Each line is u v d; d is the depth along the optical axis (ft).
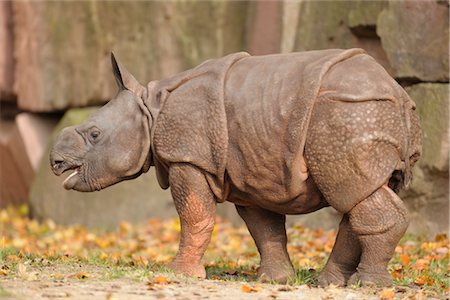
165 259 56.08
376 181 40.83
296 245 62.90
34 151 92.27
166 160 44.32
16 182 94.84
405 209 41.34
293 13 74.38
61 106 90.94
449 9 61.82
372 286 41.47
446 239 61.00
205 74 44.29
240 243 66.80
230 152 43.06
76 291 39.24
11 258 50.26
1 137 95.45
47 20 91.76
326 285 43.39
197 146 43.50
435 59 62.64
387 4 65.62
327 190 41.45
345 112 40.86
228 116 43.04
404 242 60.95
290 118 41.73
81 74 89.45
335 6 70.38
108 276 43.42
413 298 40.24
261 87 42.80
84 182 46.55
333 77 41.73
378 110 41.01
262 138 42.19
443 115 61.87
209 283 42.78
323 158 41.06
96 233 80.07
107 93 87.76
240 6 81.61
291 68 42.83
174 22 83.82
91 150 46.37
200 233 44.78
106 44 87.76
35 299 37.24
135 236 76.54
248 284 43.11
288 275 45.78
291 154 41.57
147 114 45.11
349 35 69.31
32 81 92.73
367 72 41.91
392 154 41.19
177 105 44.24
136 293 39.17
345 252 43.32
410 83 64.85
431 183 62.90
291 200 42.96
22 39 93.71
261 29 77.10
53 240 73.92
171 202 82.74
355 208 41.34
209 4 82.28
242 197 44.70
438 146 61.93
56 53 91.15
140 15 85.81
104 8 87.92
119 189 84.58
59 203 86.69
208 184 44.14
